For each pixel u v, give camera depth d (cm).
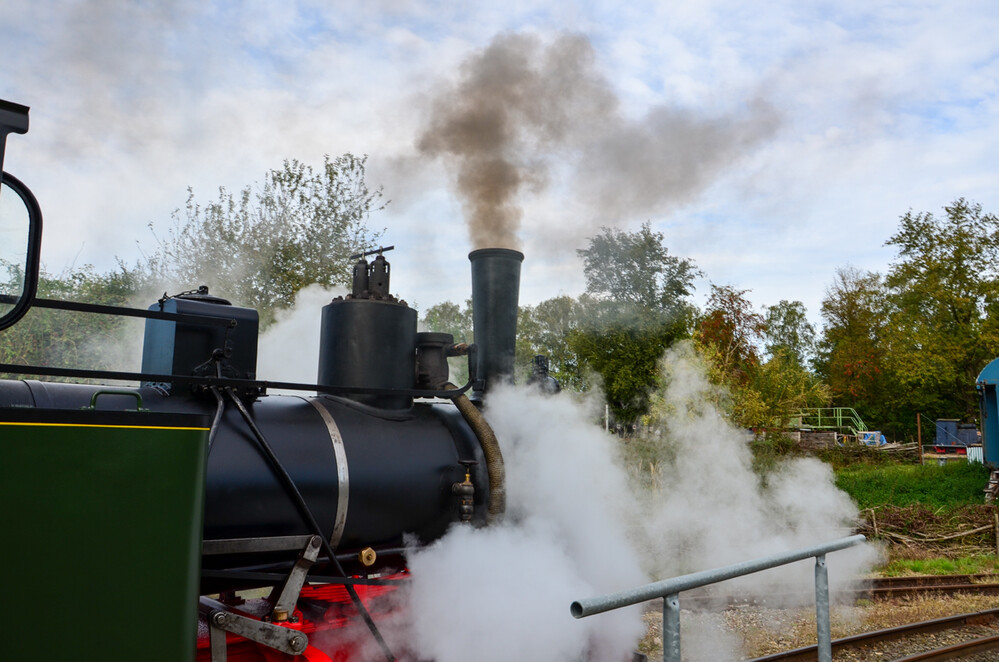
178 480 255
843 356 4028
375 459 384
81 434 235
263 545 334
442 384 432
